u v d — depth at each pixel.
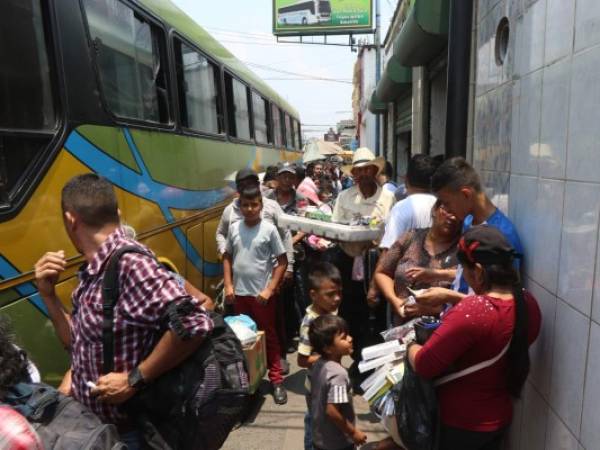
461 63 3.85
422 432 2.25
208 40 6.16
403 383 2.36
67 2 3.04
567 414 1.98
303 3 28.70
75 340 2.08
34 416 1.47
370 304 3.83
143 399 2.05
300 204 5.91
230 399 2.10
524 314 2.11
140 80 4.04
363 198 4.61
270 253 4.39
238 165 7.16
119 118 3.57
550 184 2.20
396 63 9.34
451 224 3.19
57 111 2.88
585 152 1.85
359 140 33.81
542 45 2.32
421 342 2.34
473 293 2.52
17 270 2.40
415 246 3.37
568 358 1.98
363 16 28.59
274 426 4.07
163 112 4.52
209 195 5.63
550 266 2.19
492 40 3.23
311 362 3.48
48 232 2.66
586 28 1.86
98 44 3.37
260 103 9.41
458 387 2.24
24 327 2.44
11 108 2.49
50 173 2.71
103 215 2.08
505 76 2.93
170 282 2.02
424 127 8.03
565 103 2.05
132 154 3.72
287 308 5.68
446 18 4.65
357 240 4.25
